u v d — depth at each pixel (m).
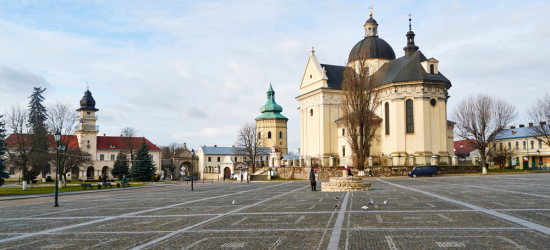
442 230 12.86
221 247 11.30
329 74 80.81
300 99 85.12
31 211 23.14
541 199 21.42
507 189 29.39
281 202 24.28
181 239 12.56
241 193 35.22
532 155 83.50
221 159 129.38
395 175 61.97
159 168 119.44
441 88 67.25
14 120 59.09
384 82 71.62
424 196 25.45
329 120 77.50
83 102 110.94
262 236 12.72
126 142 115.75
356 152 56.97
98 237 13.34
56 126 62.81
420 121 65.69
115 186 59.34
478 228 13.02
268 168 79.25
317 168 66.00
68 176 107.69
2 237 13.80
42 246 12.10
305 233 13.02
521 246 10.43
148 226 15.46
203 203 25.28
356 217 16.44
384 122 70.56
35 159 61.53
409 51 76.19
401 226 13.87
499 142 92.56
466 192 27.67
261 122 125.69
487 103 66.00
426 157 64.88
